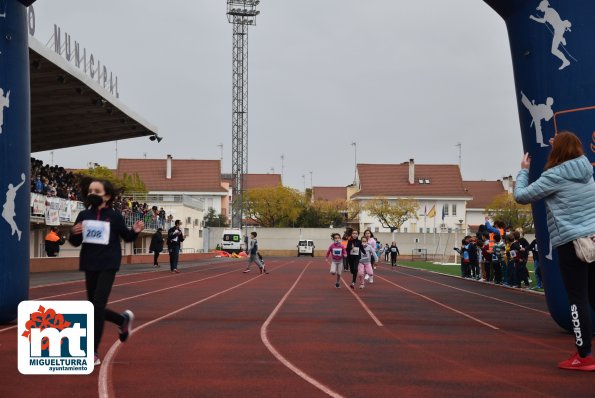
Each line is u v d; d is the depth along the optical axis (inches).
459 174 4097.0
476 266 1170.6
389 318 518.3
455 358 333.7
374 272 1482.5
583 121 414.3
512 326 473.1
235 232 3083.2
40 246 1413.6
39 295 705.6
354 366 309.7
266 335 410.6
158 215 2187.5
